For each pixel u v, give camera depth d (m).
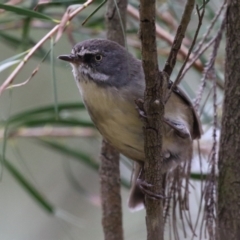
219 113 9.16
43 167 13.44
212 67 8.23
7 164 9.59
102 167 8.83
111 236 8.73
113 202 8.76
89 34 10.02
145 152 6.51
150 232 6.89
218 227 6.98
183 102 8.32
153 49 5.88
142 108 6.42
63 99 13.09
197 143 8.71
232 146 6.86
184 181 9.03
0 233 12.91
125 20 8.76
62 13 9.84
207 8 9.44
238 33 6.81
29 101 13.11
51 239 12.79
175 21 10.05
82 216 12.92
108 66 8.04
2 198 13.35
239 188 6.85
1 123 9.63
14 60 7.44
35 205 13.31
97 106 8.07
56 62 10.31
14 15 9.28
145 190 6.77
